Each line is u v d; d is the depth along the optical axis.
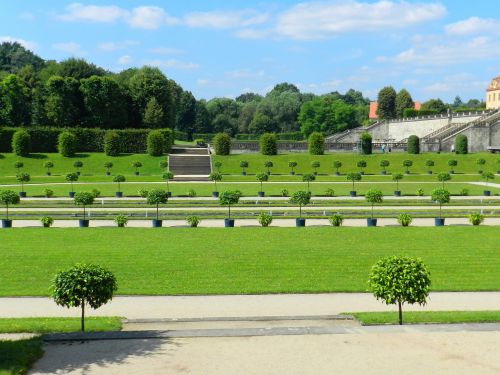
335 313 22.00
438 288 26.03
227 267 29.92
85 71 132.50
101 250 33.88
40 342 16.47
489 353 15.61
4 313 22.20
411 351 15.76
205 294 25.17
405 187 76.88
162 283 26.86
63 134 102.75
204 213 50.19
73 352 15.95
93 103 119.06
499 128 115.44
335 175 92.38
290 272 28.94
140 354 15.67
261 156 105.44
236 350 15.92
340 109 174.25
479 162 95.19
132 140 112.00
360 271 29.16
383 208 55.66
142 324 19.98
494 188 75.44
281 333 17.45
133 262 30.84
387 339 16.83
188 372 14.27
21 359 14.90
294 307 23.11
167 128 124.12
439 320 19.25
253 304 23.59
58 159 101.00
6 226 43.97
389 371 14.28
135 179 85.69
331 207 56.53
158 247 34.91
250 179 87.00
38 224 45.69
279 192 70.69
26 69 141.00
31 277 27.75
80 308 22.88
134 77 129.38
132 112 128.38
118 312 22.41
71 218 48.06
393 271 18.47
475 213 46.59
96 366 14.80
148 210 53.75
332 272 28.97
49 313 22.22
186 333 17.56
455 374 14.12
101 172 95.00
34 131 107.88
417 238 38.09
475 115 127.44
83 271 18.20
